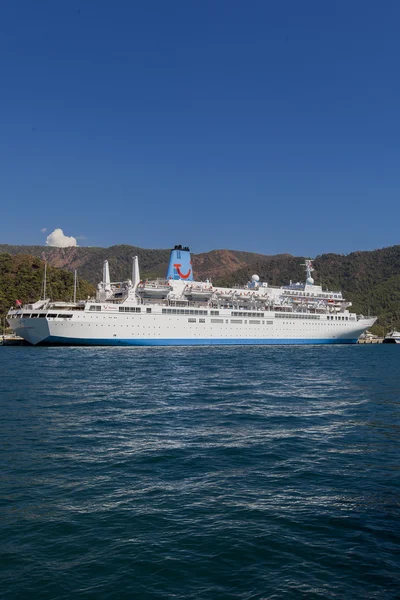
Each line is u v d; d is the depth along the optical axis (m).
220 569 10.56
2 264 171.12
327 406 31.42
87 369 52.03
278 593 9.67
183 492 15.15
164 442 21.31
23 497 14.59
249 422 25.91
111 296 95.12
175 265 101.69
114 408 29.39
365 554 11.23
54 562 10.83
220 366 57.19
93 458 18.69
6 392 35.28
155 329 89.62
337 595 9.59
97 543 11.72
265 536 12.12
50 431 23.06
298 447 20.83
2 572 10.39
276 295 110.56
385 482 16.23
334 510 13.80
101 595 9.60
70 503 14.17
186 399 33.34
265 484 15.95
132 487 15.52
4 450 19.62
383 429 24.64
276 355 78.31
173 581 10.09
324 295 118.69
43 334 83.50
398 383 44.53
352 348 114.62
